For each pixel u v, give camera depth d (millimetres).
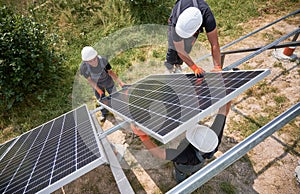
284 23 5727
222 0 6836
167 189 2900
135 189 2955
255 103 3789
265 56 4691
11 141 2682
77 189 3111
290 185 2734
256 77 1320
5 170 1862
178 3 2568
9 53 4121
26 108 4391
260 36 5414
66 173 1305
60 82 4852
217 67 2518
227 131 3447
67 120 2594
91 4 6734
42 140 2242
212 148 1932
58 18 6375
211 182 2875
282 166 2920
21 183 1494
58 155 1692
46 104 4469
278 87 3984
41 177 1439
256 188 2766
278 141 3184
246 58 2584
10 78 4297
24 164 1815
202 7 2402
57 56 4992
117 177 2158
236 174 2916
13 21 4352
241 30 5742
